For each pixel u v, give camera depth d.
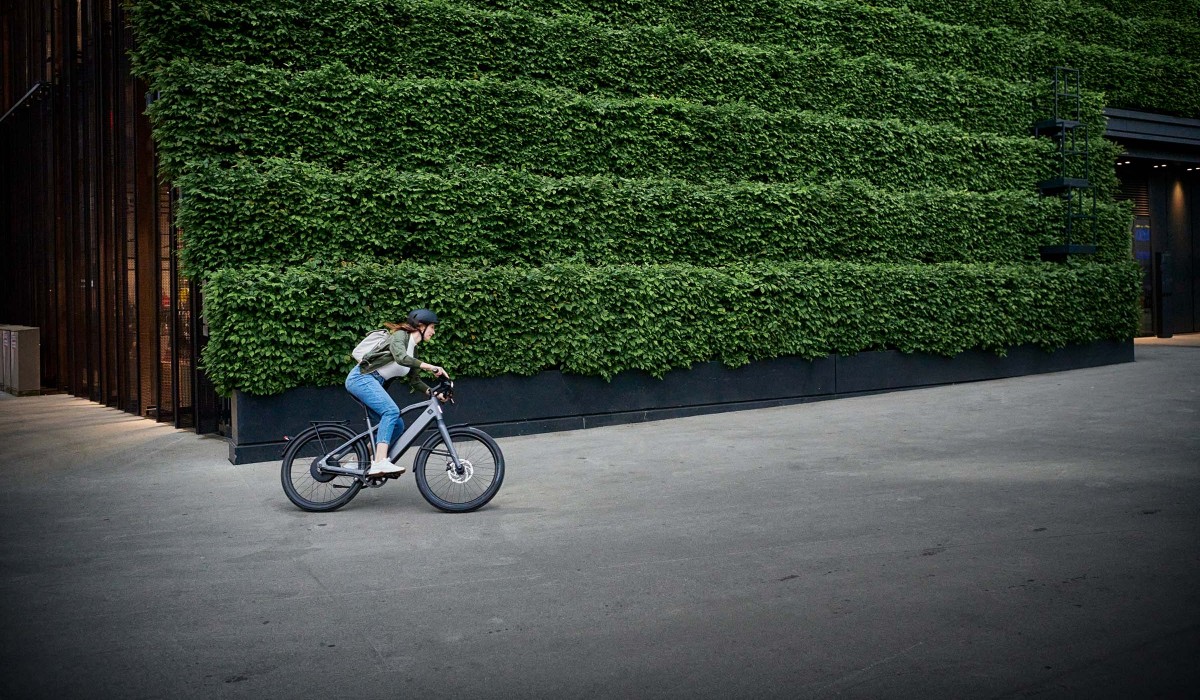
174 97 10.72
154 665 4.17
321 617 4.82
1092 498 7.11
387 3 12.55
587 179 13.00
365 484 7.60
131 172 14.55
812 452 9.77
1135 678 3.79
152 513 7.51
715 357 13.51
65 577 5.63
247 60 11.57
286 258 10.94
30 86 20.78
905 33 18.03
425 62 12.87
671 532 6.53
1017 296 16.02
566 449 10.58
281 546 6.37
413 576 5.57
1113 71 20.78
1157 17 23.28
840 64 16.58
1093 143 18.67
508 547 6.23
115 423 13.64
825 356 14.31
